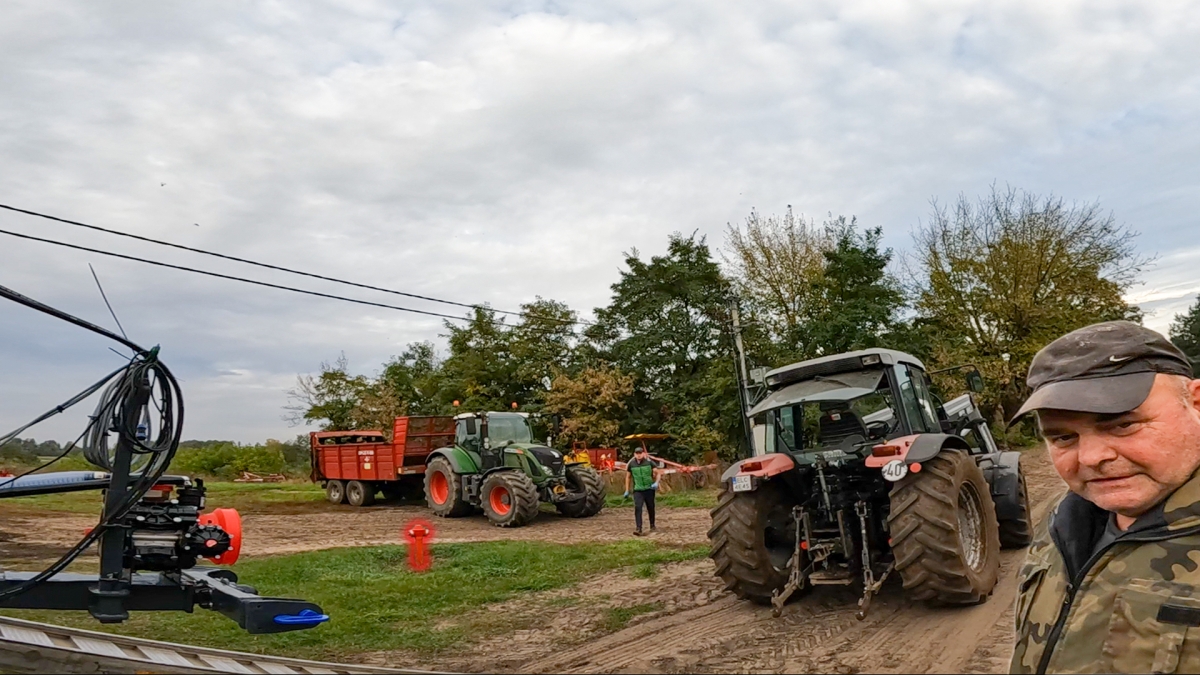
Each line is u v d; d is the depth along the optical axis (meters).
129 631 6.49
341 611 7.44
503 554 10.41
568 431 26.66
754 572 6.76
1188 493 1.67
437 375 36.78
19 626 4.77
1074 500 1.91
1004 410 29.59
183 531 5.21
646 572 8.95
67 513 16.67
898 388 7.18
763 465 6.77
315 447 21.38
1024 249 29.84
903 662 5.17
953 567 6.01
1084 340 1.75
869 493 6.93
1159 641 1.59
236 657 5.10
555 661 5.73
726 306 25.52
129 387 4.62
